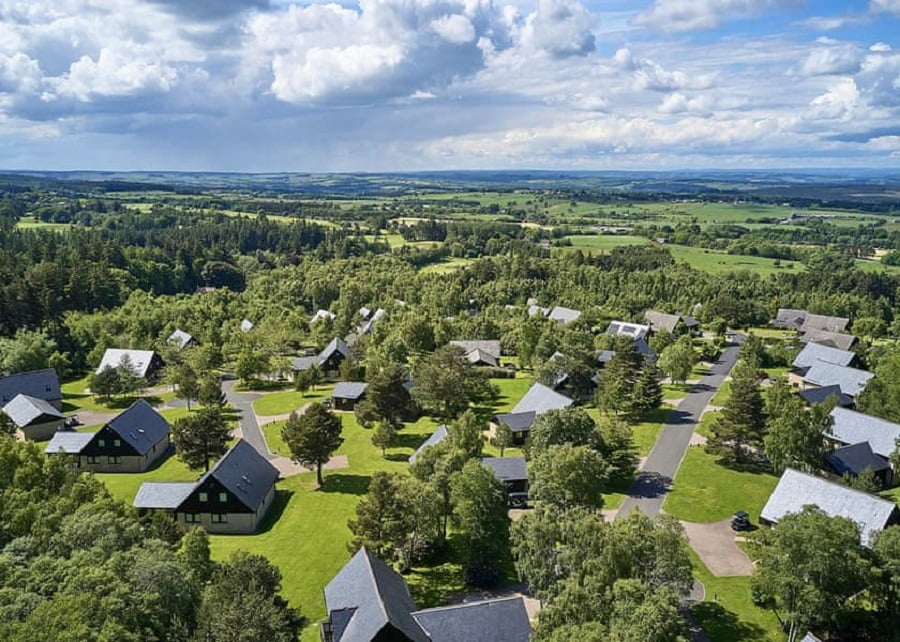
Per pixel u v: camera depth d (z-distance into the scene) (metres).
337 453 104.44
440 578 66.94
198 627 46.03
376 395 111.00
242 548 74.12
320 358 153.88
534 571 55.81
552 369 125.38
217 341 168.88
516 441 101.69
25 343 145.75
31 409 112.62
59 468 70.62
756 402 96.00
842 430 98.88
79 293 187.88
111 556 50.66
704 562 69.38
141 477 95.88
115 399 136.75
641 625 42.31
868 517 66.81
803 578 52.59
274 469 90.56
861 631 54.16
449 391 117.69
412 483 70.31
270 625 45.78
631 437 96.44
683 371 136.25
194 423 92.06
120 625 41.38
